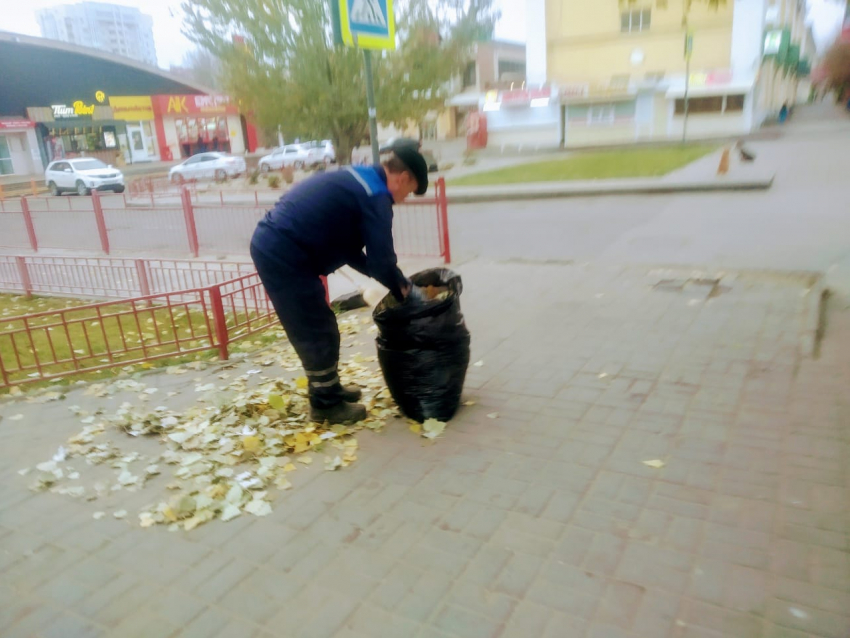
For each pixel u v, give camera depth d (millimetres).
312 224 3740
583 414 4094
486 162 29047
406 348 3949
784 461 3393
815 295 6012
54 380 5824
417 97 22891
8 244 14906
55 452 4094
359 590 2695
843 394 4059
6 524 3332
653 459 3500
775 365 4582
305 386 4773
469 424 4078
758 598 2498
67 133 39844
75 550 3088
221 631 2527
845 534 2812
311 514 3250
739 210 11727
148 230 14641
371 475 3572
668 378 4527
